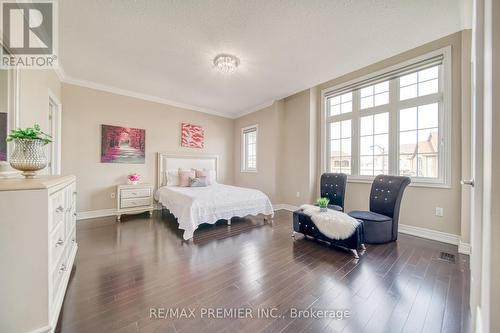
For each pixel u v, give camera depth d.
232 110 5.67
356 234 2.38
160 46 2.69
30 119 2.21
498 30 0.75
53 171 3.37
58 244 1.45
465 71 2.41
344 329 1.34
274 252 2.51
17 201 1.13
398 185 2.81
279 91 4.28
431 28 2.37
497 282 0.74
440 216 2.81
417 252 2.49
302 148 4.55
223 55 2.88
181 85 3.99
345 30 2.38
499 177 0.75
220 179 5.73
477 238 1.18
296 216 2.98
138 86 4.05
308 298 1.65
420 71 3.04
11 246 1.11
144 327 1.34
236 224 3.68
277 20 2.22
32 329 1.16
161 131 4.78
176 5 2.01
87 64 3.18
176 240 2.87
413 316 1.46
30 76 2.22
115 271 2.03
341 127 4.06
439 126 2.85
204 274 1.99
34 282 1.17
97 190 3.99
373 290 1.75
